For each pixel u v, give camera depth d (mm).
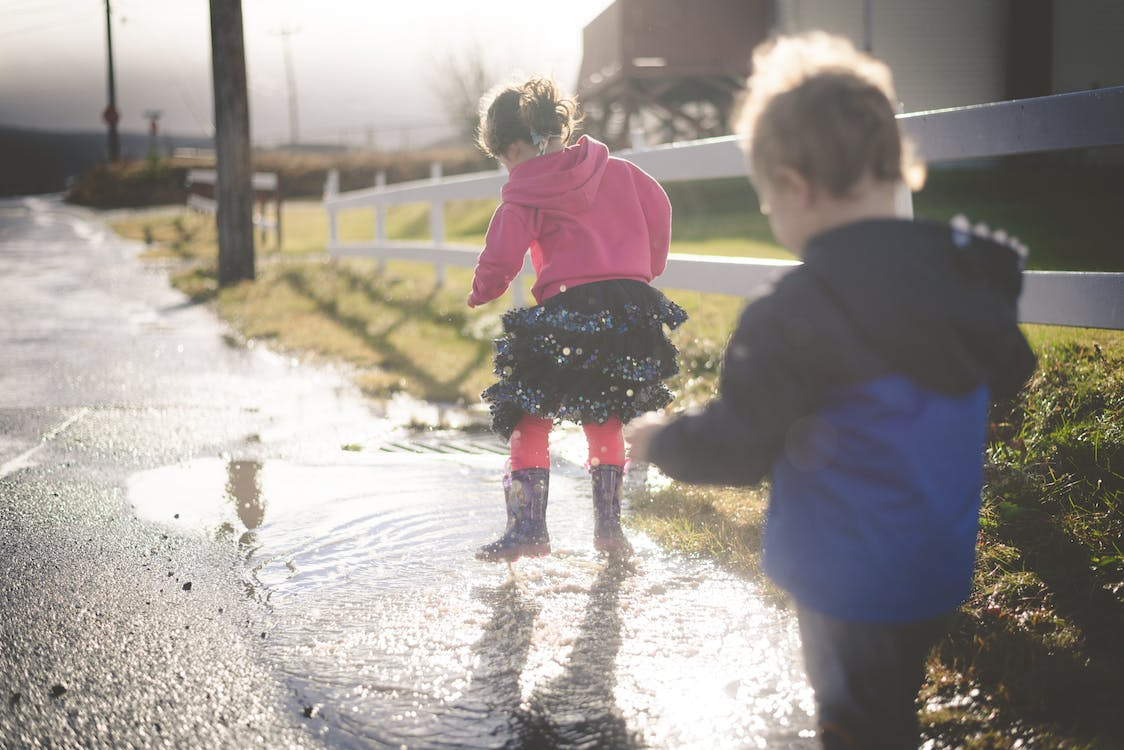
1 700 2160
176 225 24953
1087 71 18750
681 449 1547
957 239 1507
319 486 3908
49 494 3826
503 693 2158
